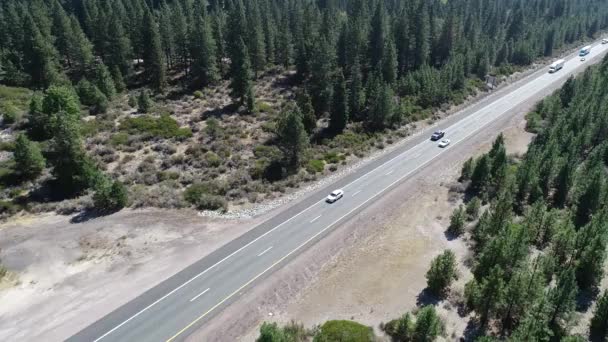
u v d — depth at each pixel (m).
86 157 56.25
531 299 34.03
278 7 129.75
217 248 45.34
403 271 43.28
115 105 80.88
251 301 38.78
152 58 90.12
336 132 75.94
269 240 46.94
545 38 134.12
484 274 39.78
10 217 49.62
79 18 123.94
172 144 67.81
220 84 96.38
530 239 45.81
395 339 34.94
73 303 37.81
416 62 105.12
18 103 78.19
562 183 54.53
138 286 39.88
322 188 58.84
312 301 39.50
